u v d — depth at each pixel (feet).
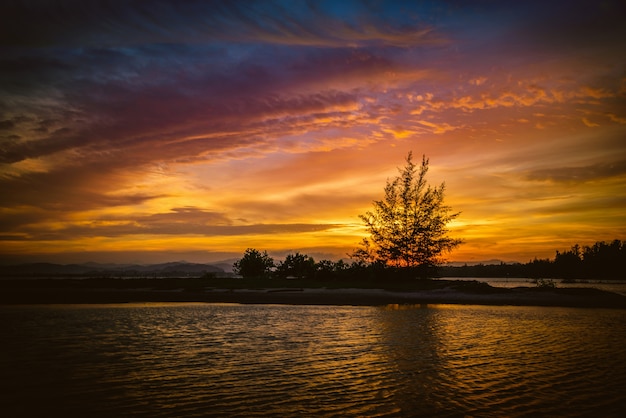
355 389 27.66
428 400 25.68
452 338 46.83
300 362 34.88
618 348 41.75
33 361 34.55
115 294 105.40
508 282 303.89
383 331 51.39
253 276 155.84
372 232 130.52
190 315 66.44
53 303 85.71
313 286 118.11
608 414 23.52
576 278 370.32
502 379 30.25
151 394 26.27
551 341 45.52
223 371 31.83
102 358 35.81
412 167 127.85
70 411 23.21
